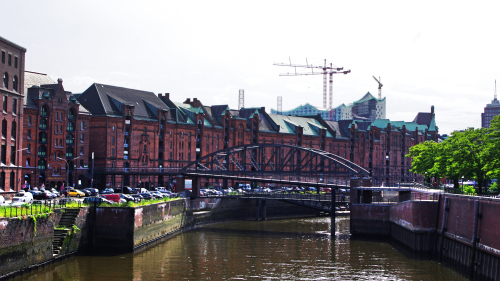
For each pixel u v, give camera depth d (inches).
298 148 3481.8
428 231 2513.5
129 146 4633.4
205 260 2356.1
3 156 2994.6
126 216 2458.2
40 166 4077.3
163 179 4933.6
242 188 5064.0
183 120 5211.6
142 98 5029.5
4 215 1834.4
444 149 3521.2
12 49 3068.4
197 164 3789.4
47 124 4116.6
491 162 2723.9
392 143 7480.3
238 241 2896.2
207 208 3715.6
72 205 2416.3
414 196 3016.7
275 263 2322.8
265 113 6171.3
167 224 2992.1
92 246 2468.0
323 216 4370.1
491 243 1907.0
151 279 2011.6
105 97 4653.1
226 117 5610.2
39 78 4397.1
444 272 2171.5
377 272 2167.8
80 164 4330.7
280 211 4242.1
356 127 6973.4
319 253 2564.0
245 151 3695.9
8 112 3016.7
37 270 2016.5
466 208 2150.6
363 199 3272.6
